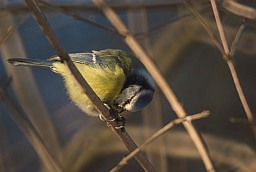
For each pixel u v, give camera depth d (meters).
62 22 13.44
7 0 11.19
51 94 13.93
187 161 12.95
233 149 12.55
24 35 12.98
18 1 11.27
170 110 13.34
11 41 10.98
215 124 13.46
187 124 8.79
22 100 11.46
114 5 10.94
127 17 11.72
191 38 12.73
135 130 12.28
